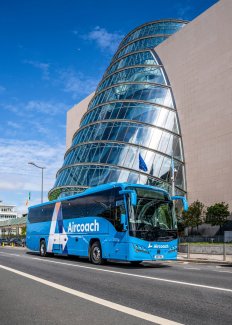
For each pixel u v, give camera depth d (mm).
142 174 47688
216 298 9133
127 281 12516
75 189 48094
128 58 62562
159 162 50094
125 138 50312
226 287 11070
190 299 9000
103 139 51562
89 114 59344
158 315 7281
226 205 46344
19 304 8375
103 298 9172
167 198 20188
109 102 56344
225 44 52312
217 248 29859
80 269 17219
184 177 54219
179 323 6602
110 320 6844
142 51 62312
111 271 16406
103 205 21062
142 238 18594
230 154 49250
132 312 7496
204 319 6934
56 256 29156
